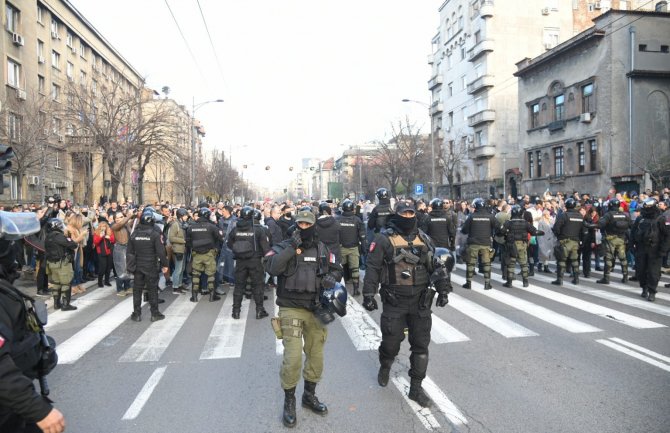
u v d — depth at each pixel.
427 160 46.62
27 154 22.55
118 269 10.07
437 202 10.22
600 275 11.94
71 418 4.15
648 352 5.68
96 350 6.20
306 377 4.27
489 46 42.31
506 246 10.34
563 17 44.03
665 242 8.35
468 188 46.56
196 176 41.78
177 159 27.52
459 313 7.87
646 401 4.27
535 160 34.50
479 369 5.19
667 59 27.41
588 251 11.56
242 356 5.86
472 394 4.52
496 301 8.83
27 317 2.46
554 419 3.95
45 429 2.16
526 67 34.53
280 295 4.24
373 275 4.40
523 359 5.50
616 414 4.02
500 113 42.78
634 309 8.01
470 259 10.10
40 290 9.88
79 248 10.61
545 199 15.73
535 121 34.62
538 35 43.41
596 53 28.09
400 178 45.19
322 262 4.23
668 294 9.32
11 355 2.27
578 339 6.27
